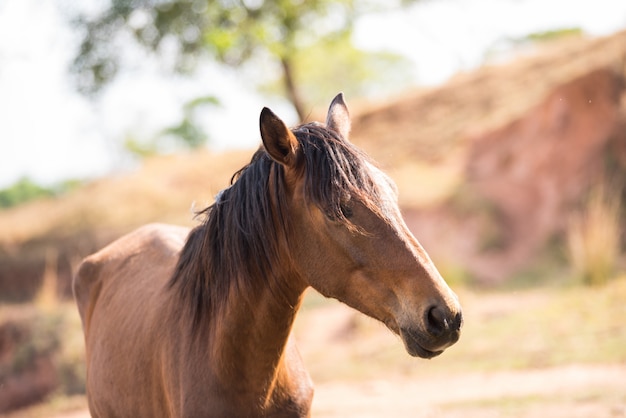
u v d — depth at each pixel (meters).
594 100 18.69
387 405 9.08
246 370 3.60
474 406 8.38
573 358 9.98
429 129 23.39
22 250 23.14
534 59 25.36
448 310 3.14
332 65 40.34
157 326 4.01
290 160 3.46
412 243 3.29
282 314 3.60
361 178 3.33
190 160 29.25
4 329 15.47
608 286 13.25
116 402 4.30
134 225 23.25
